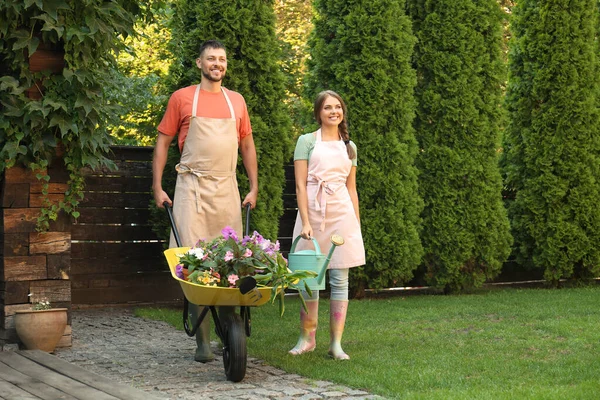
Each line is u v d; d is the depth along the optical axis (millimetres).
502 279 10805
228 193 5117
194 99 5109
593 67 10109
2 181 5500
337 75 8812
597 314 7121
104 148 5633
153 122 13617
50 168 5586
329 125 5227
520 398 3703
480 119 9453
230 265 4309
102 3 5500
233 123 5129
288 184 9352
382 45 8859
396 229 8891
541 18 10062
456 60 9242
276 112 8328
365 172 8812
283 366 4746
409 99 9023
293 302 8484
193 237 5008
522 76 10375
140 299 8516
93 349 5598
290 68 13516
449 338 5844
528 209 10242
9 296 5434
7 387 4051
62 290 5613
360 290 9047
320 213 5109
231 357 4289
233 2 8062
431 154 9422
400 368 4621
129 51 6000
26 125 5348
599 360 4879
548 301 8180
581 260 10367
